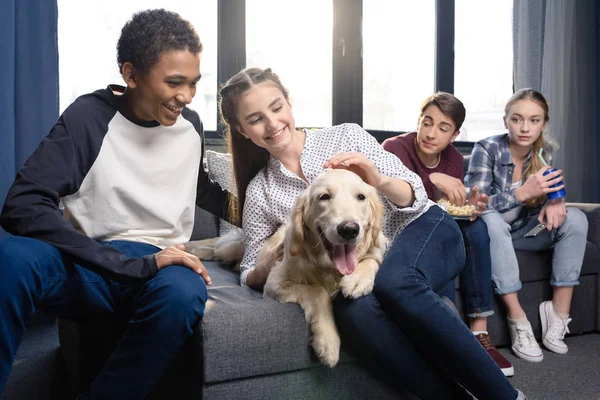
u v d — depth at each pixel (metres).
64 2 2.72
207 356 1.24
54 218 1.27
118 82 2.85
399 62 3.66
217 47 3.08
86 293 1.36
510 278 2.16
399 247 1.48
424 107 2.23
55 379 1.92
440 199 2.13
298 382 1.37
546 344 2.27
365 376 1.46
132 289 1.42
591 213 2.52
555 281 2.29
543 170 2.21
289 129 1.66
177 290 1.22
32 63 2.50
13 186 1.31
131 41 1.42
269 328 1.31
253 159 1.79
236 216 1.88
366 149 1.68
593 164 3.97
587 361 2.12
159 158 1.57
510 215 2.39
